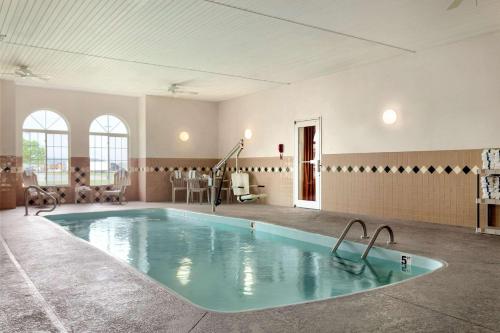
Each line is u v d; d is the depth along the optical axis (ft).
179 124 39.81
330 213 27.71
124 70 28.48
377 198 26.16
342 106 28.53
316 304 9.09
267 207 32.30
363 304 9.12
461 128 21.80
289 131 33.09
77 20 18.80
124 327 7.70
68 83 32.91
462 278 11.48
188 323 7.91
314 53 24.16
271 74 29.55
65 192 35.78
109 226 25.67
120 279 11.13
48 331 7.54
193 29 19.93
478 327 7.82
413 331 7.60
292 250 18.62
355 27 19.62
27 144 34.40
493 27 19.62
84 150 36.52
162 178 38.81
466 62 21.56
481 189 20.86
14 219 24.11
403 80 24.58
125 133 39.14
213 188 29.17
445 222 22.53
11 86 30.99
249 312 8.55
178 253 18.21
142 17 18.40
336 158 28.99
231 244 20.17
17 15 18.17
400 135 24.81
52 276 11.45
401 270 14.89
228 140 40.63
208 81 32.04
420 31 20.18
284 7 17.19
